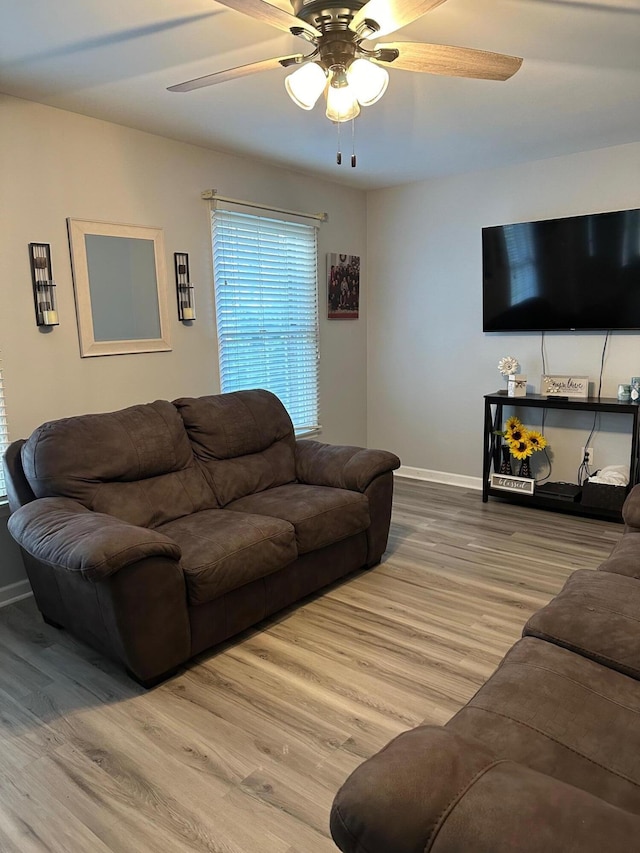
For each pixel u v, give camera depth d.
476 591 2.95
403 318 5.03
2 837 1.57
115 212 3.25
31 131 2.87
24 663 2.40
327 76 1.86
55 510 2.36
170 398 3.65
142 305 3.43
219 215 3.81
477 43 2.32
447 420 4.90
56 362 3.06
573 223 3.96
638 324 3.84
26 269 2.91
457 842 0.72
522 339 4.40
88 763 1.83
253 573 2.45
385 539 3.26
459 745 0.90
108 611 2.11
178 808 1.65
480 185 4.41
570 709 1.29
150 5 1.98
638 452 3.76
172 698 2.15
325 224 4.67
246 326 4.11
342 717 2.03
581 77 2.65
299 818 1.61
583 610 1.66
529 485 4.15
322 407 4.89
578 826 0.71
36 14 2.03
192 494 2.92
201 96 2.80
